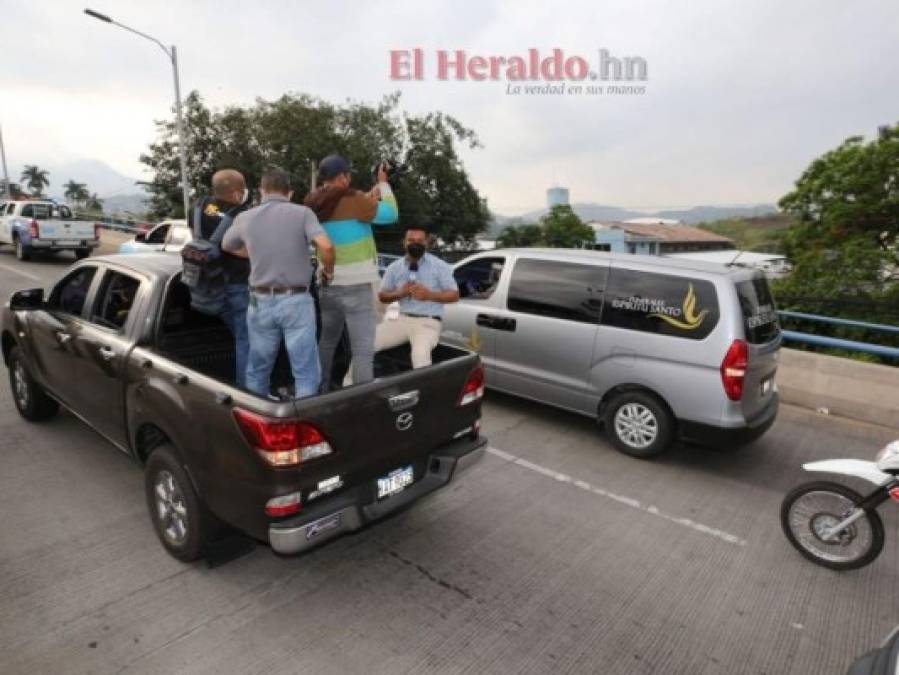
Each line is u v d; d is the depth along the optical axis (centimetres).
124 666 244
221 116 3216
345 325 403
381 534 358
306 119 3231
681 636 279
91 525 348
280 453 244
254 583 304
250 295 306
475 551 343
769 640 279
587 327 503
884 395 579
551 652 264
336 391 265
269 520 252
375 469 285
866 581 329
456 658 258
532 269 550
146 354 319
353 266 344
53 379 422
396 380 290
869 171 1627
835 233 1669
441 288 422
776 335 490
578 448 504
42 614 273
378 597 297
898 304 1042
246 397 254
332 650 259
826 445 531
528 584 313
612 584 317
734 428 436
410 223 3522
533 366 544
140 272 358
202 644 259
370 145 3456
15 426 485
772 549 358
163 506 316
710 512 402
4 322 481
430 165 3666
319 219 338
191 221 342
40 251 1717
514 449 497
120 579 301
